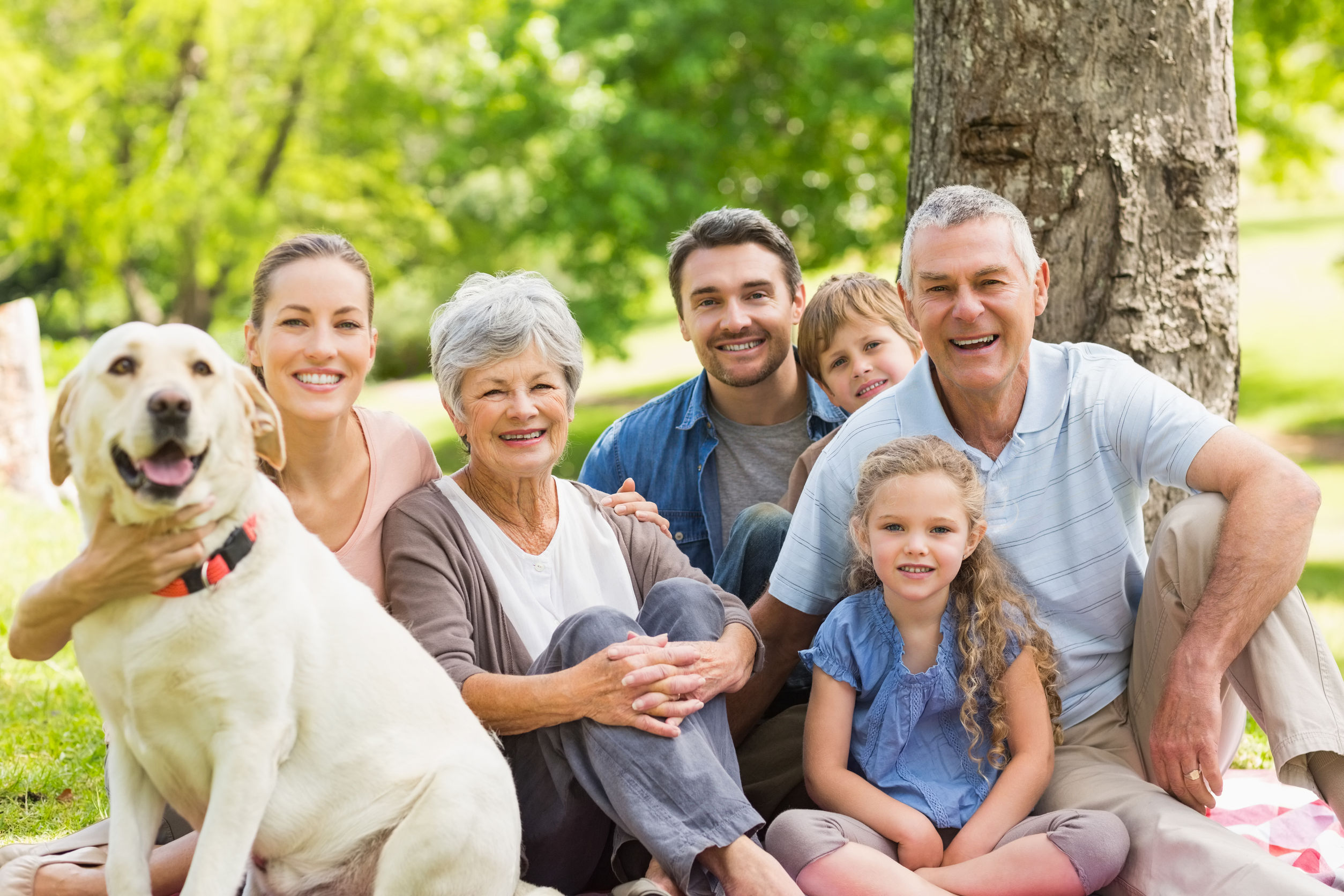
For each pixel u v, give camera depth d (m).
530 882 2.64
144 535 2.08
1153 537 4.00
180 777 2.19
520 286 2.88
